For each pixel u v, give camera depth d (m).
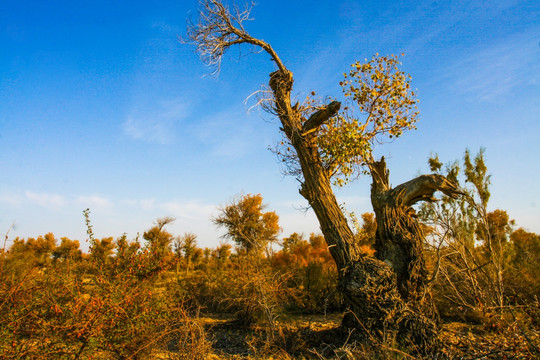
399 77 9.52
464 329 8.35
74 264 5.97
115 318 4.91
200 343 5.04
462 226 11.18
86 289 5.29
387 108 9.59
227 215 21.59
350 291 7.29
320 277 12.78
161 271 6.73
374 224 18.97
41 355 4.13
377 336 6.81
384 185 8.97
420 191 8.55
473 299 9.04
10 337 4.02
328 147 9.06
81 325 4.41
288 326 9.19
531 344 5.36
